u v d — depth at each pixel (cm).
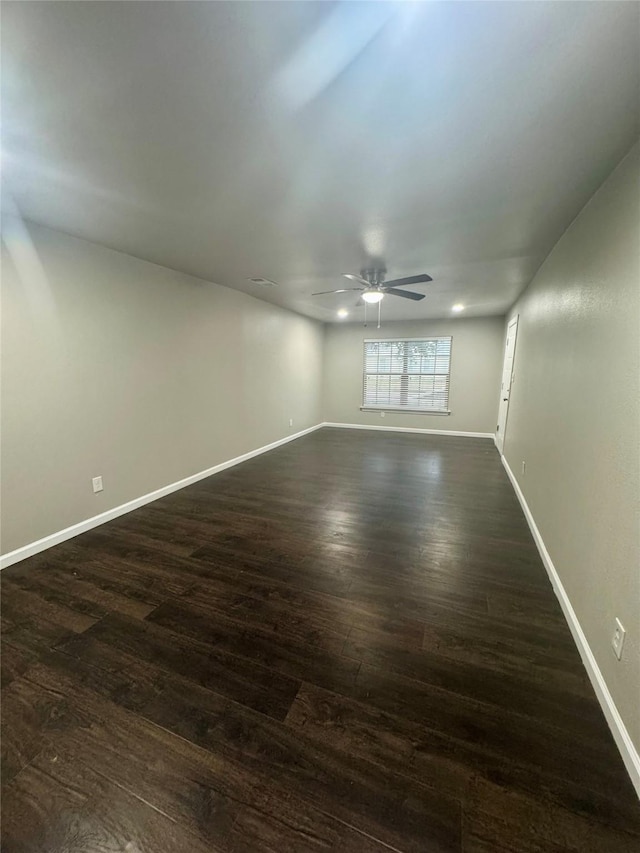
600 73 112
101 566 241
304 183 184
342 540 278
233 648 174
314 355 701
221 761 125
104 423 300
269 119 136
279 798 115
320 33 98
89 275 279
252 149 156
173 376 367
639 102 124
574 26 96
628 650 127
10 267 232
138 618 193
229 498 362
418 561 250
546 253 292
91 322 283
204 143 151
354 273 357
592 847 102
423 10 92
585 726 136
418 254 298
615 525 143
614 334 156
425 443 611
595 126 138
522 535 288
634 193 144
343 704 146
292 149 155
